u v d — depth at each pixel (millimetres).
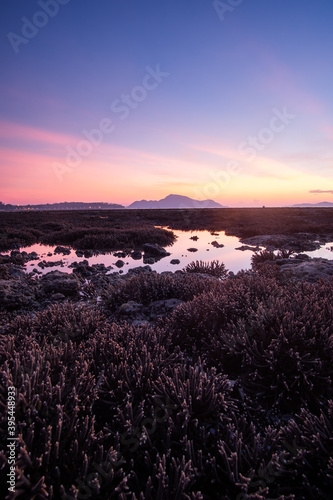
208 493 1896
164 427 2246
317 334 3164
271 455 1980
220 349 3441
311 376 2773
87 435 2074
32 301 6441
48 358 2809
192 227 28328
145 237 17625
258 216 33875
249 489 1795
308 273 7250
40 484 1587
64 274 8852
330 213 34688
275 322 3420
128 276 9039
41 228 25719
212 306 4094
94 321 4258
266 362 2988
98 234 19500
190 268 9062
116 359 3100
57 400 2225
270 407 2742
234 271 9500
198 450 2045
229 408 2506
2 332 4355
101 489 1747
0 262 10984
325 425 2029
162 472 1704
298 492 1802
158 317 4941
